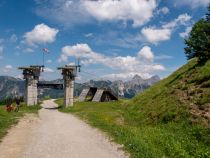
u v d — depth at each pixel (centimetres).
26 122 3412
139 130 2870
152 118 3734
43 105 7894
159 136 2530
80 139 2417
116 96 9519
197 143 2345
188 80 4197
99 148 2089
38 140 2364
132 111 4722
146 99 4925
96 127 3073
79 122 3559
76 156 1875
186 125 2930
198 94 3534
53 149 2055
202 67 4291
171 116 3338
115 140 2347
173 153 1981
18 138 2434
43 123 3462
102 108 5956
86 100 9338
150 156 1850
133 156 1867
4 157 1836
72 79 6812
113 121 3934
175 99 3778
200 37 4494
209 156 1950
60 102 9231
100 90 9169
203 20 4469
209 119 2836
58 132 2773
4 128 2891
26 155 1886
